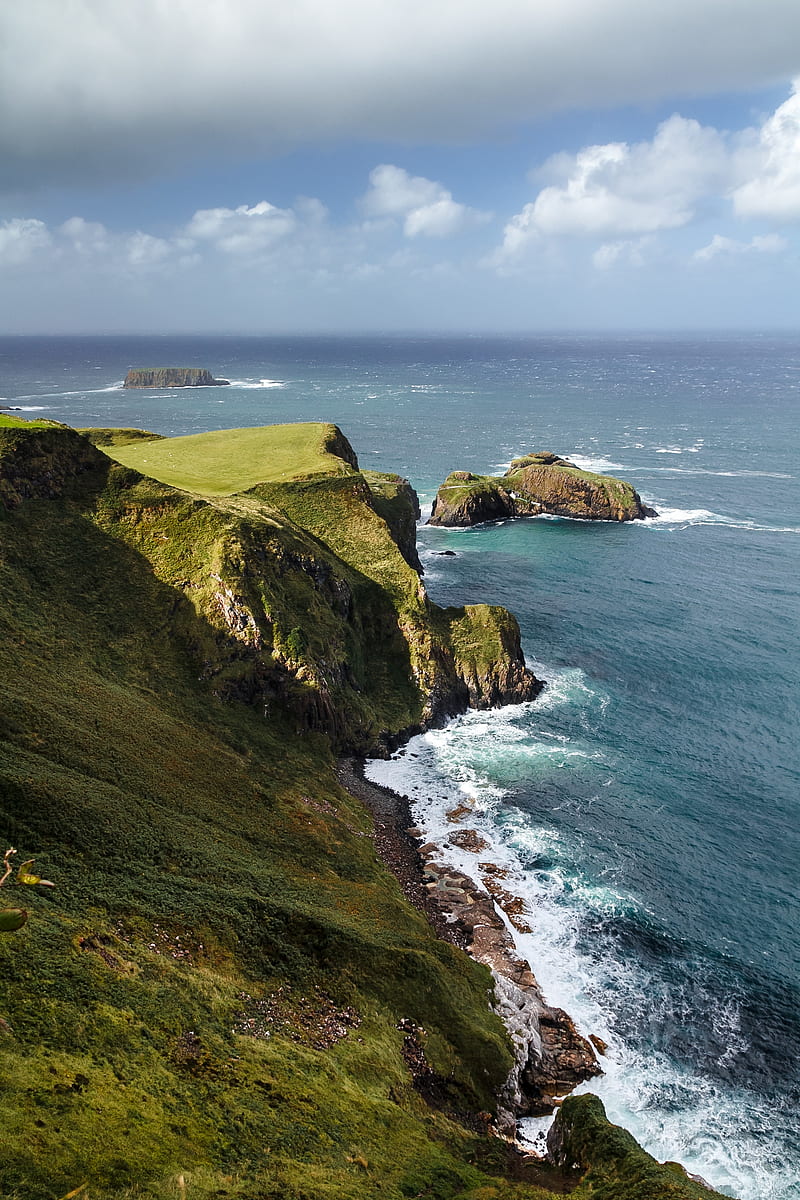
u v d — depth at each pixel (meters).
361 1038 35.09
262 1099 27.56
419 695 73.44
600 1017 42.06
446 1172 28.31
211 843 43.69
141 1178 20.78
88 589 64.88
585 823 57.78
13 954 28.11
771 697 75.56
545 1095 37.34
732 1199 28.44
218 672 62.81
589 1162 30.31
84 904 33.59
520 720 72.81
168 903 36.59
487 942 46.25
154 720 54.06
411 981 39.34
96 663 57.91
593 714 73.44
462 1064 36.59
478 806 59.78
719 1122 36.47
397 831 56.59
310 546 78.00
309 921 39.88
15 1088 22.03
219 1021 31.19
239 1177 22.98
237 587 65.56
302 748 61.66
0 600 57.75
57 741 43.88
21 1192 18.28
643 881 52.00
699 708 73.94
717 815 58.66
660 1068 39.25
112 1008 28.20
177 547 69.56
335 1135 27.62
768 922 48.66
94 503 72.19
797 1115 37.06
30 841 35.56
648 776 63.59
